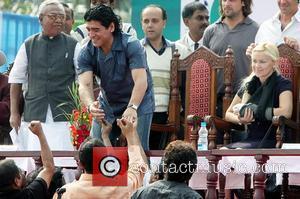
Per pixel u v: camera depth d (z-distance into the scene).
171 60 16.70
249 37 16.72
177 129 16.47
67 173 15.43
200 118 15.40
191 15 17.55
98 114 14.12
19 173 11.74
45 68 16.59
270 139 14.93
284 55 16.06
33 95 16.61
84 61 14.59
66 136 16.50
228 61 16.23
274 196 15.29
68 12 17.80
